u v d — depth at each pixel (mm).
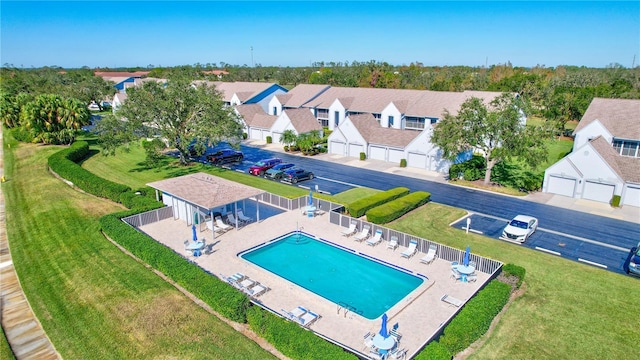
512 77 102375
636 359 17891
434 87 105000
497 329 19969
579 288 23594
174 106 46188
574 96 76062
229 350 17953
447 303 21781
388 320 20312
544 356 18094
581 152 38500
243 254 27594
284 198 36312
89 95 106000
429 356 16484
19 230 32125
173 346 18297
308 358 16641
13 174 48188
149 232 31047
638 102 50781
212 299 20609
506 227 30828
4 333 20172
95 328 19828
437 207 36906
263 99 85812
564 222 33438
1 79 122000
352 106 71875
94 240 29438
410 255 27062
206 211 31938
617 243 29531
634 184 36312
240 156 55062
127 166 51781
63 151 52281
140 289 22969
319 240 29922
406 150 51625
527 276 24984
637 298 22500
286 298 22312
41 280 24641
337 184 44375
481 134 39844
